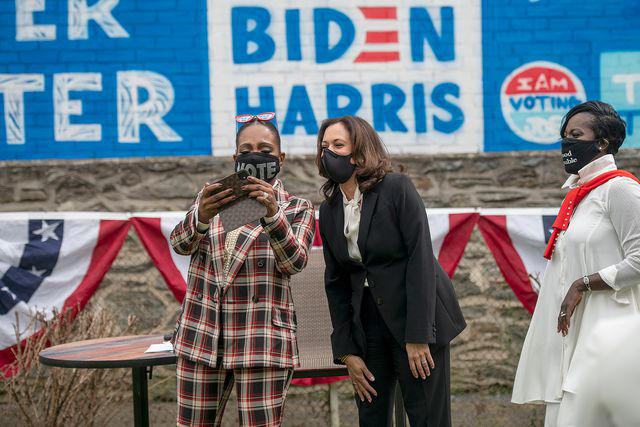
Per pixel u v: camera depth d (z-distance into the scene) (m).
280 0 5.71
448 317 3.04
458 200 5.73
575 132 3.07
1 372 4.75
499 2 5.77
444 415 3.02
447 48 5.75
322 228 3.20
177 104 5.69
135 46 5.69
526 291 5.36
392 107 5.73
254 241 2.78
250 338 2.69
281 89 5.71
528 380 3.13
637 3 5.79
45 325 4.88
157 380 5.39
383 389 3.10
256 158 2.79
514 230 5.38
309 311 3.90
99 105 5.68
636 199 2.84
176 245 2.78
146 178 5.66
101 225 5.35
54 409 4.52
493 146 5.75
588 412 2.83
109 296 5.54
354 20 5.72
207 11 5.71
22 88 5.67
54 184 5.63
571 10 5.79
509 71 5.76
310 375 3.74
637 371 2.79
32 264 5.29
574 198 3.06
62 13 5.69
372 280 3.01
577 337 2.97
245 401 2.68
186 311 2.77
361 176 3.05
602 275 2.83
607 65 5.79
